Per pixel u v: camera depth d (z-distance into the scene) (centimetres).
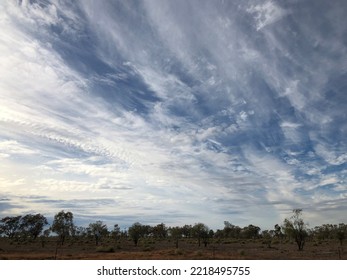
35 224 10744
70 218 8419
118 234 12362
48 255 4447
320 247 7162
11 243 8562
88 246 7719
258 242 10388
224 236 15275
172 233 9325
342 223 8406
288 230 6100
